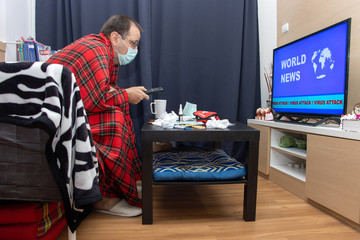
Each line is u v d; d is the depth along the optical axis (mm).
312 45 1417
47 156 611
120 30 1407
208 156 1331
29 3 1954
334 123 1447
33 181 649
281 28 1960
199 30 2023
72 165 676
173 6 1988
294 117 1739
